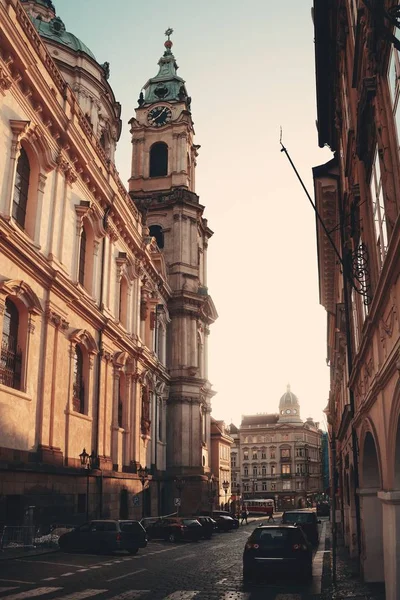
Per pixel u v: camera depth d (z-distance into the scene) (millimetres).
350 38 16656
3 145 24203
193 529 35406
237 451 150875
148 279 49656
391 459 11805
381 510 17266
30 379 25812
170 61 71812
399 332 9977
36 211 27547
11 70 24703
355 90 15656
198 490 55562
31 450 25672
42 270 26859
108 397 36406
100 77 48812
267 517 87000
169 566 21281
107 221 37250
